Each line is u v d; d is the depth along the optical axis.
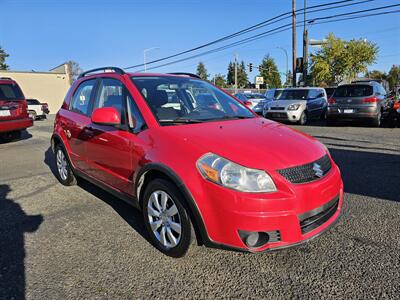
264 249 2.49
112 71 4.12
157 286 2.62
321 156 2.91
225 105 4.04
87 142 4.21
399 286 2.52
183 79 4.18
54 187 5.27
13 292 2.57
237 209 2.45
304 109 13.45
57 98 41.06
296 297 2.44
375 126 11.76
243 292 2.51
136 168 3.21
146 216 3.21
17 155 8.20
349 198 4.34
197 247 2.89
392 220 3.64
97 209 4.26
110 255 3.10
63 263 2.98
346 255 2.96
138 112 3.38
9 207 4.42
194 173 2.63
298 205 2.52
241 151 2.65
